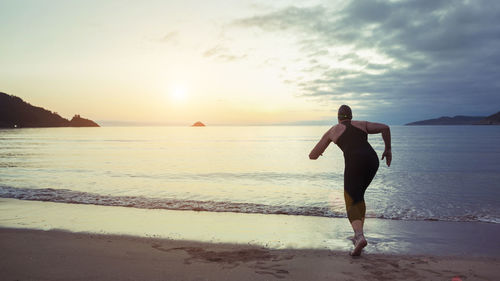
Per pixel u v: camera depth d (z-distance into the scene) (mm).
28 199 7617
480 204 7867
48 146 46531
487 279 2916
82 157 26328
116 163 20719
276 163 21703
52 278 2812
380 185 11695
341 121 3889
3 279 2777
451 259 3559
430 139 78750
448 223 5594
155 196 8797
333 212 6422
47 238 4289
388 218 6090
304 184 11930
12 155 28234
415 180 13195
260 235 4641
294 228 5113
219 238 4426
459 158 26031
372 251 3898
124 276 2879
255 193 9562
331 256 3619
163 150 38562
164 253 3652
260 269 3123
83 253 3611
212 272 3014
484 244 4273
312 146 50000
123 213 6184
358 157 3561
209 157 27344
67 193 8477
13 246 3885
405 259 3541
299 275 2963
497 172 16172
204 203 7324
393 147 45844
